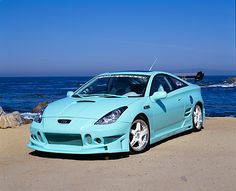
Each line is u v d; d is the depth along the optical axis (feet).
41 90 230.68
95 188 15.10
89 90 24.13
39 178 16.76
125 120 19.89
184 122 25.95
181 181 15.67
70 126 19.52
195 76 31.96
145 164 18.53
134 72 24.58
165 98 23.68
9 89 260.21
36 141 20.97
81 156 20.53
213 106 87.97
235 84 215.72
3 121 33.12
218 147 22.21
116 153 20.49
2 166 19.12
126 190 14.74
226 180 15.69
